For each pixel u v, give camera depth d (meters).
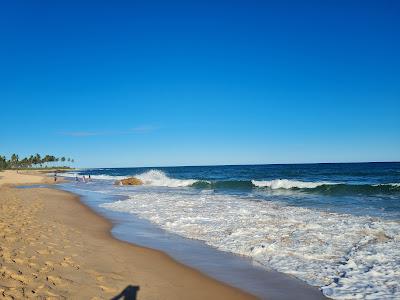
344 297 6.31
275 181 32.12
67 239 10.12
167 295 6.35
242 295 6.51
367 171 58.31
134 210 18.08
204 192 28.72
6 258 7.29
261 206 18.22
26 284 5.97
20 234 9.87
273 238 10.77
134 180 42.25
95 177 67.75
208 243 10.52
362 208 16.91
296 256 8.91
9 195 24.22
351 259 8.41
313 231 11.55
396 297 6.23
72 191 32.50
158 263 8.45
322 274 7.54
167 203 20.48
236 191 29.12
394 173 49.69
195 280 7.26
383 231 11.28
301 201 20.56
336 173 55.22
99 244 10.12
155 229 12.88
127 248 9.88
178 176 62.44
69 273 6.88
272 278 7.40
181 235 11.73
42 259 7.57
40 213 15.46
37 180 51.50
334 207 17.48
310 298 6.35
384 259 8.38
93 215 16.55
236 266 8.26
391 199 20.28
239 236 11.21
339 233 11.18
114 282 6.71
